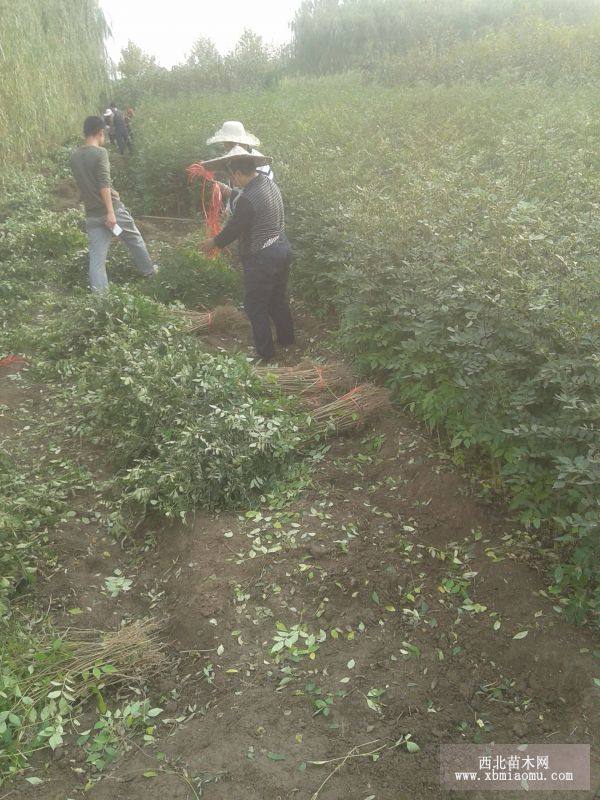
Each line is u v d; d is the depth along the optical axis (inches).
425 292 174.1
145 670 121.8
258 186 216.2
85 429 191.9
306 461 173.0
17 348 243.3
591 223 189.6
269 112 491.8
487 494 148.4
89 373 213.2
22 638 123.1
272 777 99.2
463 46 669.3
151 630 131.0
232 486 158.2
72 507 165.2
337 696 112.0
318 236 255.0
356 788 97.4
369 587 132.6
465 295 162.9
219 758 102.8
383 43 893.2
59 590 140.4
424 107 429.7
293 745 104.1
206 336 251.9
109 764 104.8
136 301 238.8
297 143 375.9
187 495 155.9
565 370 131.6
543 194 238.2
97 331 235.8
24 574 139.6
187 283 283.6
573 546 132.0
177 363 190.2
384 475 163.5
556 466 128.7
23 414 207.0
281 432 171.0
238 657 121.1
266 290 225.0
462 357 150.6
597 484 119.2
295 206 286.2
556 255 155.9
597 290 147.6
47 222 355.9
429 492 152.9
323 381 197.3
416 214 213.8
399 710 109.2
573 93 428.5
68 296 293.9
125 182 545.3
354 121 402.0
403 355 178.9
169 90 1137.4
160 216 450.9
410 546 141.3
